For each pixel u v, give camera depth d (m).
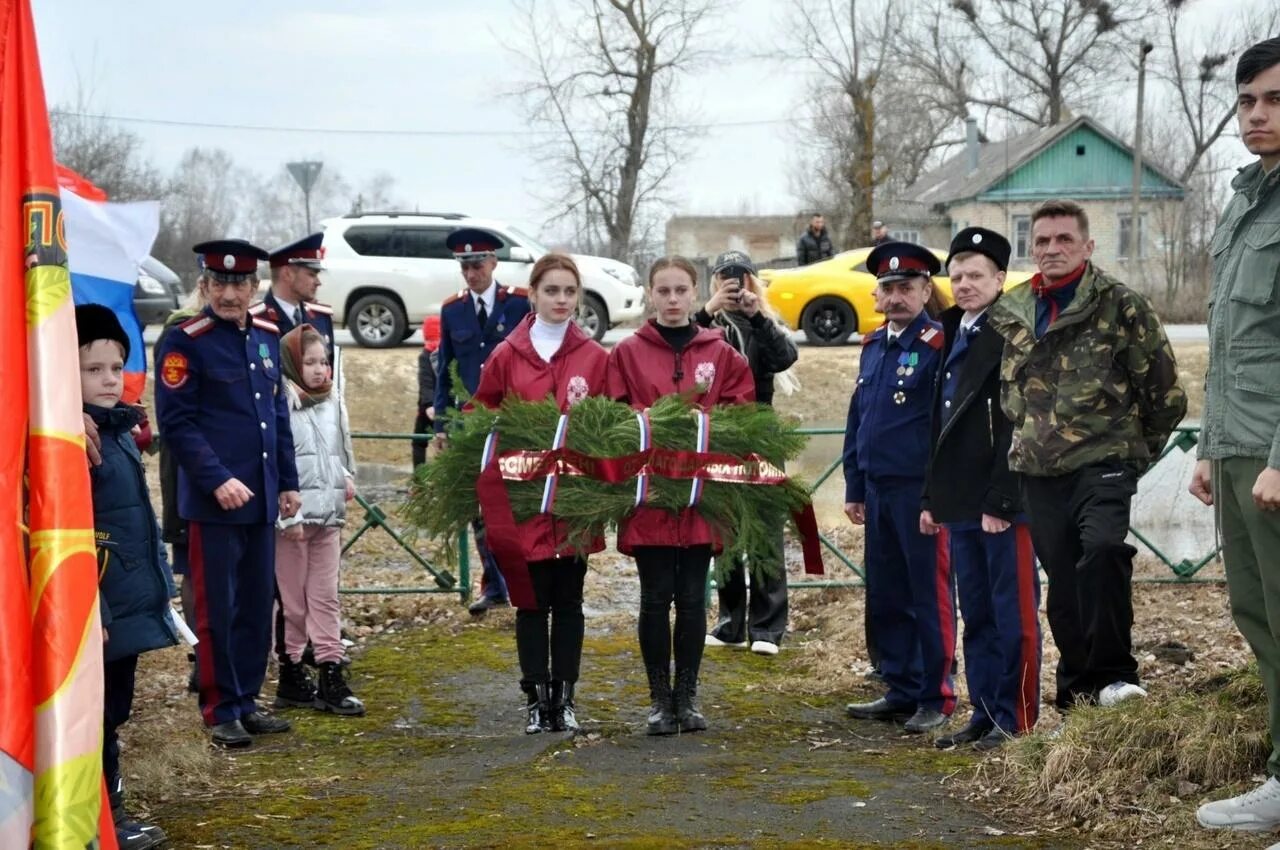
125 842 4.46
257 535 6.14
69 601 3.21
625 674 7.19
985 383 5.56
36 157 3.28
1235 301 4.20
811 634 8.09
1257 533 4.16
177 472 6.51
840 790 4.91
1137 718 4.80
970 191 47.44
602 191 36.75
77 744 3.20
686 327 6.24
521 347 6.18
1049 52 46.91
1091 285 5.31
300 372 6.61
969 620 5.66
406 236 20.53
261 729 6.22
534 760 5.50
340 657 6.68
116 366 4.66
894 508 6.11
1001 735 5.50
